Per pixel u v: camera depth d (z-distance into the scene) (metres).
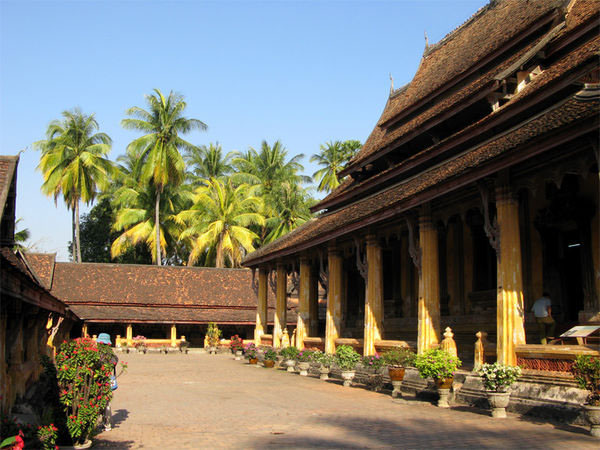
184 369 25.81
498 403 11.60
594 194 15.15
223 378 21.42
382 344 18.41
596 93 10.80
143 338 41.44
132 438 9.80
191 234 54.62
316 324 30.08
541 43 16.41
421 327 15.98
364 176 25.66
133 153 53.41
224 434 10.15
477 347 13.76
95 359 9.41
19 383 10.27
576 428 10.23
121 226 56.72
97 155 54.03
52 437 8.24
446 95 21.88
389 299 25.19
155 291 45.84
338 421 11.49
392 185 21.20
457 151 17.69
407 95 26.75
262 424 11.23
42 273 32.25
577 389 10.90
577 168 11.74
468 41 24.58
